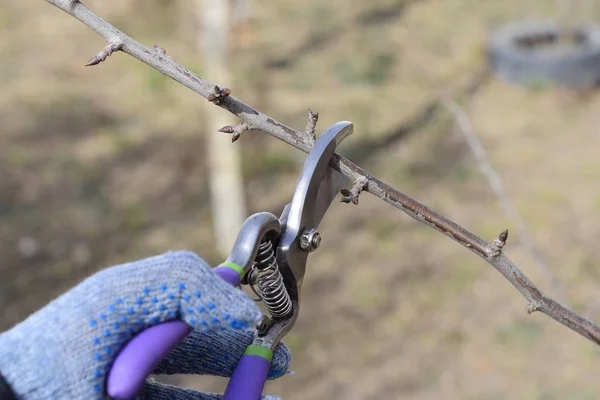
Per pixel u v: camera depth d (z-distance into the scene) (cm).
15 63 840
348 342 490
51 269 561
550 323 495
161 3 916
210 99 116
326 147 105
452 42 872
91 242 588
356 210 612
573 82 772
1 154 684
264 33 873
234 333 94
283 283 96
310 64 821
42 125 727
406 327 500
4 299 533
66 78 811
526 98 770
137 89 788
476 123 730
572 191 623
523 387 445
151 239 590
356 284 536
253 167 660
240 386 86
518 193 626
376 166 662
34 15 955
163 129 724
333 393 453
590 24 860
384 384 457
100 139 710
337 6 951
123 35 120
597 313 491
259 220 88
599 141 693
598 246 555
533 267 538
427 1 962
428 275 544
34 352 66
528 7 935
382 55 845
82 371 66
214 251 573
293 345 486
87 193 641
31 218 613
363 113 733
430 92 773
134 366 67
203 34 543
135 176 663
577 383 443
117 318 67
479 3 949
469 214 602
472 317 504
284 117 722
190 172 668
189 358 91
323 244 575
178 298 68
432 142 696
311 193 102
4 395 65
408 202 115
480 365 466
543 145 692
